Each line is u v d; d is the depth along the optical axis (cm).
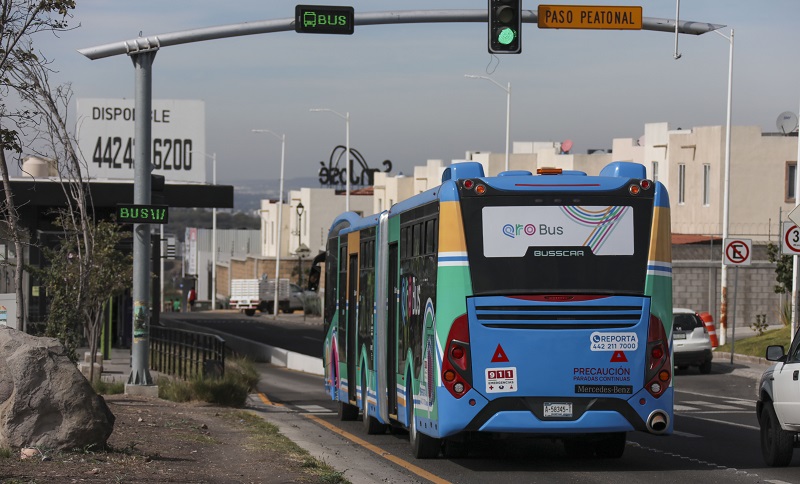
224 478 1881
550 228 2112
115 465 1873
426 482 2050
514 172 2247
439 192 2156
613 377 2097
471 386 2084
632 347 2105
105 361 5653
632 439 2786
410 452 2541
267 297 13775
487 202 2114
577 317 2098
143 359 3694
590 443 2436
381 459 2408
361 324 3012
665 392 2112
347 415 3372
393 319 2617
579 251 2112
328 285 3662
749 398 4069
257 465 2098
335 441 2788
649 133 9769
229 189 6197
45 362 1939
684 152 8969
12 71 2973
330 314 3597
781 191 8594
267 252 19100
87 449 1962
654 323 2116
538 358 2086
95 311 3919
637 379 2103
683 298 7475
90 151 6262
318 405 4034
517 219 2112
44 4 2466
